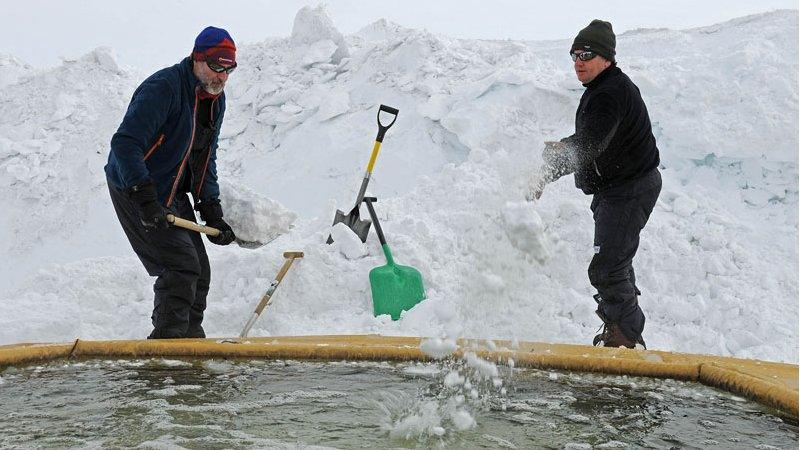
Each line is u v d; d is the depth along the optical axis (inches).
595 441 204.1
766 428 217.8
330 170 1040.2
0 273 1028.5
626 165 406.3
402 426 212.8
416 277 534.0
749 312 585.9
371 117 1116.5
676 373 274.8
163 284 391.9
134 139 368.2
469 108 976.9
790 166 773.9
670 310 585.6
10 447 190.5
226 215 546.6
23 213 1112.8
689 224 687.1
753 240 689.6
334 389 257.4
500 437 206.8
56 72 1362.0
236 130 1245.1
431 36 1211.2
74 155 1198.3
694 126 805.2
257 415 224.8
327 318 522.6
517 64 1133.7
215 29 388.5
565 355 288.5
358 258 561.6
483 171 693.9
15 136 1234.6
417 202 668.7
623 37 1341.0
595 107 400.5
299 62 1333.7
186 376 275.1
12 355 286.0
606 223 412.2
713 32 1203.2
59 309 499.8
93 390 252.4
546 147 394.9
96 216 1091.9
